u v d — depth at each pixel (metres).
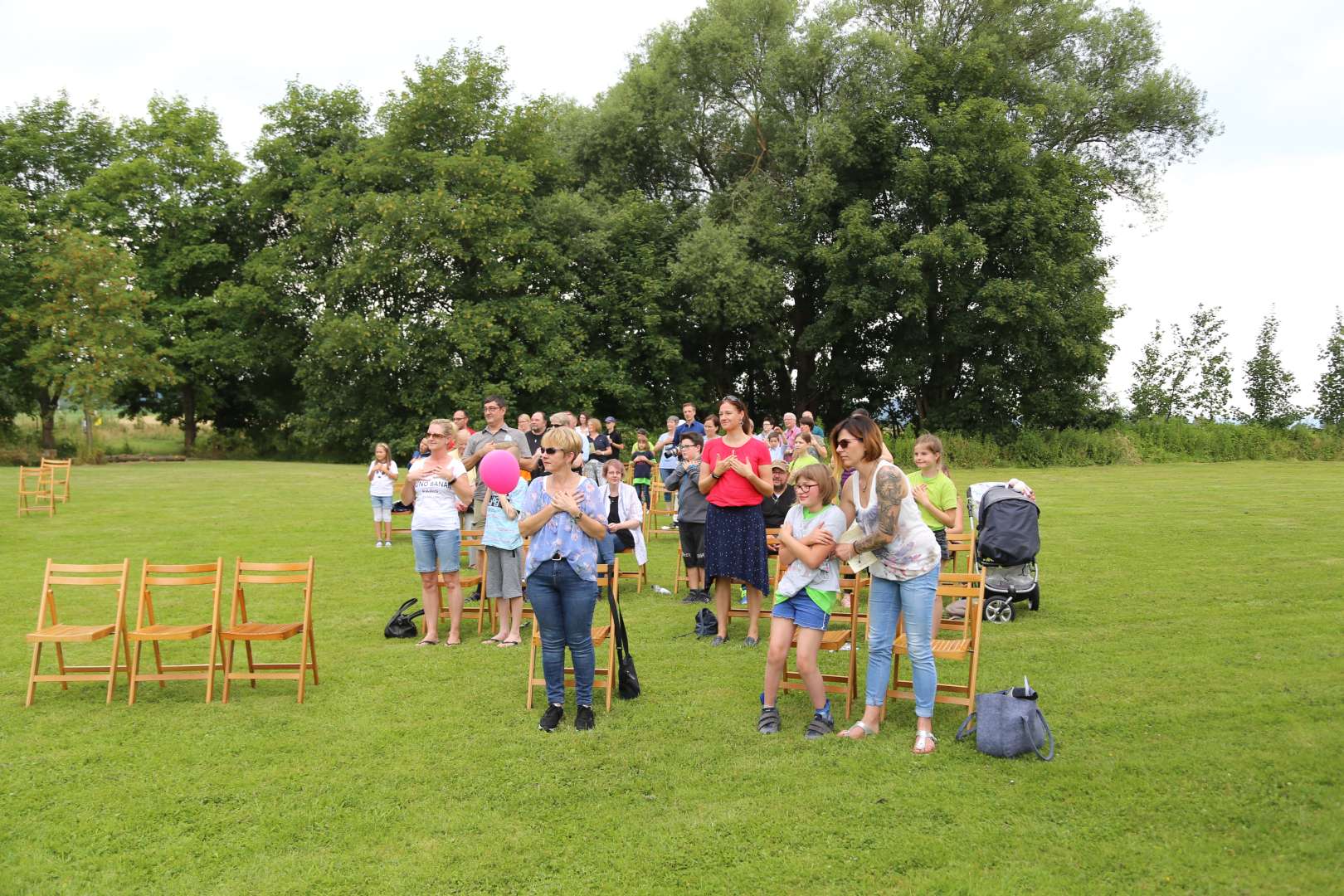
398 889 3.99
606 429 16.58
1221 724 5.68
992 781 4.97
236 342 37.22
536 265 33.75
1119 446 33.03
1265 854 4.11
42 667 7.38
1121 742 5.46
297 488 22.19
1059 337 32.31
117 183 36.16
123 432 44.66
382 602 9.76
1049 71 36.25
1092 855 4.14
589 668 5.93
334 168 34.00
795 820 4.55
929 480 8.12
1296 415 38.91
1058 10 34.72
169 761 5.39
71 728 5.94
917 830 4.43
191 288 39.91
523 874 4.09
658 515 16.41
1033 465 31.91
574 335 33.50
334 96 37.72
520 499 8.14
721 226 35.12
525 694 6.62
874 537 5.38
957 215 32.62
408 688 6.76
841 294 32.53
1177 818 4.46
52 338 31.97
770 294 33.94
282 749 5.57
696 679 6.97
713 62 35.34
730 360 40.19
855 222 31.52
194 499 19.64
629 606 9.64
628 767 5.25
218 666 7.29
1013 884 3.91
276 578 6.64
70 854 4.30
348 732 5.86
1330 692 6.24
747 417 7.84
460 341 30.98
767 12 36.19
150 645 8.07
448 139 33.94
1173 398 40.41
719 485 7.90
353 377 34.06
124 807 4.77
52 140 38.22
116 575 6.55
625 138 36.62
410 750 5.54
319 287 34.03
